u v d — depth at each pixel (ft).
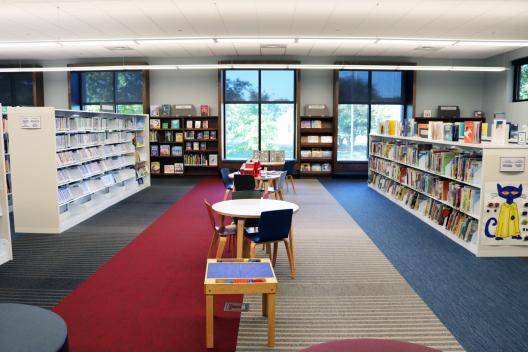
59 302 12.71
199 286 13.92
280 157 34.47
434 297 13.21
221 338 10.61
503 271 15.52
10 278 14.73
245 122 43.34
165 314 11.88
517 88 38.52
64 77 42.98
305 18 27.20
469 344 10.39
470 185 18.88
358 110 43.42
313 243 19.16
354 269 15.75
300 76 41.65
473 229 17.99
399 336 10.78
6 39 33.09
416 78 42.14
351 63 41.04
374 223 23.09
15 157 20.65
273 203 15.69
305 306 12.54
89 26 29.17
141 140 35.29
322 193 32.96
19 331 7.77
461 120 42.39
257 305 12.56
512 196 16.90
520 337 10.74
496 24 28.48
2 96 43.45
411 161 25.77
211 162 42.42
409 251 18.03
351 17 26.96
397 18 27.09
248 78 42.96
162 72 42.83
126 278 14.67
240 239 13.99
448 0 23.34
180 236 20.13
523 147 16.70
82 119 24.58
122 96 43.32
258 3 23.99
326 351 6.19
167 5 24.34
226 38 29.81
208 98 42.91
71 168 23.56
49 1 23.39
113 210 26.23
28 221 20.86
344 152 43.73
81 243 19.03
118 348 10.07
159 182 38.86
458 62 42.60
